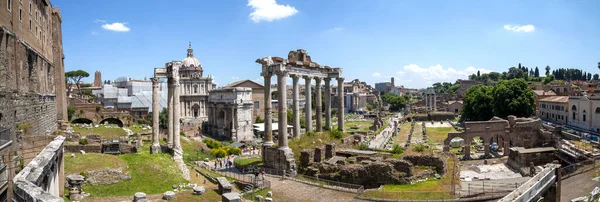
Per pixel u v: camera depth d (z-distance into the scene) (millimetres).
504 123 66438
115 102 140125
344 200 34469
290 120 127375
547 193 34281
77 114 95250
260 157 66312
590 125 83625
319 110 60062
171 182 39250
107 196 33594
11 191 19531
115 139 62781
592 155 48781
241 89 105875
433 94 194250
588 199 31500
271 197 35344
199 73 141000
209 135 113938
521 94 96438
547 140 66500
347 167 41344
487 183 41406
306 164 46094
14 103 41219
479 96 108125
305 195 36188
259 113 140750
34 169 21328
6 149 21453
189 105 133250
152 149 51250
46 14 64125
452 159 53188
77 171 35781
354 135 70375
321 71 59688
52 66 69250
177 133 51844
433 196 34094
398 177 39719
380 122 124125
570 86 140125
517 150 56406
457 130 107000
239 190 38438
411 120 156250
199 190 33844
